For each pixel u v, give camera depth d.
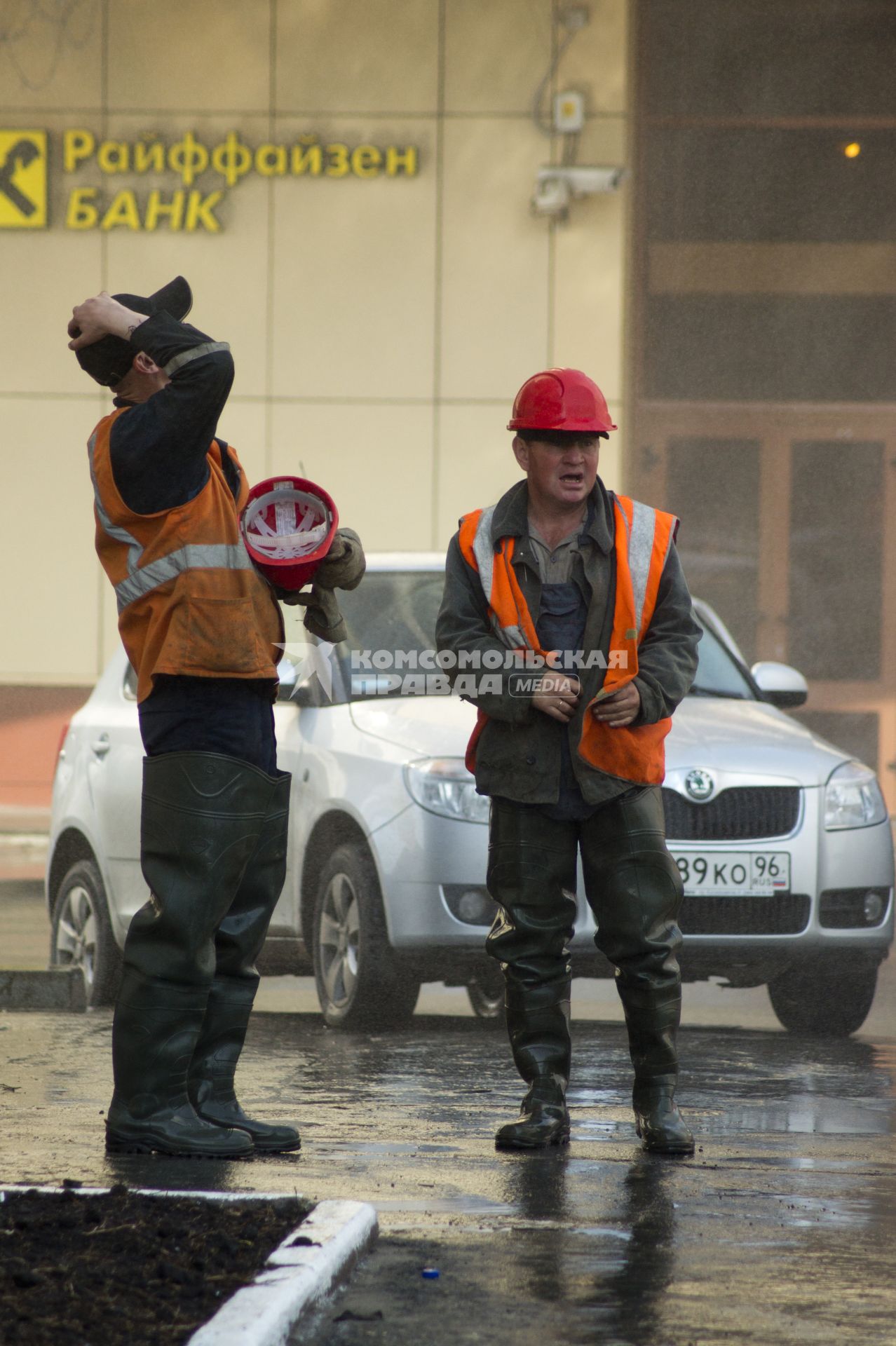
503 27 69.44
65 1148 17.42
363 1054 25.36
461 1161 17.61
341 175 69.69
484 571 18.56
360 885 27.81
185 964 17.16
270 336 70.12
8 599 70.19
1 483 70.06
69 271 69.81
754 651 73.94
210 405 16.48
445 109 69.62
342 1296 13.17
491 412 70.00
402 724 28.77
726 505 74.06
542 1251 14.41
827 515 74.00
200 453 16.75
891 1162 18.22
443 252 69.88
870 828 28.73
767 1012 32.88
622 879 18.52
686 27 73.25
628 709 18.06
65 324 69.81
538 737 18.44
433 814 27.22
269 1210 14.39
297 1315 12.23
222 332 70.06
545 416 18.27
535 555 18.52
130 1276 12.66
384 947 27.58
